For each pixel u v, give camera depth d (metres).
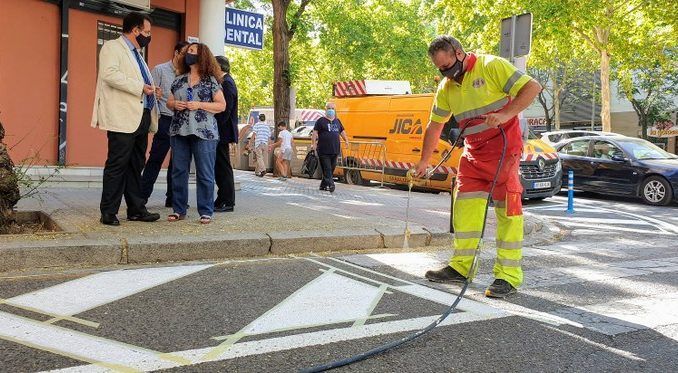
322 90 41.84
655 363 3.39
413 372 3.11
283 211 8.18
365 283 4.93
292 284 4.75
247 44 13.02
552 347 3.60
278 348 3.34
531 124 48.28
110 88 5.83
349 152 17.06
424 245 6.98
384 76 36.41
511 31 9.72
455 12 23.48
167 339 3.39
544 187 13.70
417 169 5.38
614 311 4.45
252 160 22.11
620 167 14.69
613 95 43.12
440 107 5.12
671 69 33.03
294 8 21.03
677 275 5.85
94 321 3.63
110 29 10.70
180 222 6.56
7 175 5.57
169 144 7.33
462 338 3.68
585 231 9.57
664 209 13.19
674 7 22.95
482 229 4.51
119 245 5.15
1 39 9.44
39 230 6.16
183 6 11.41
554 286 5.20
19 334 3.34
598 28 25.67
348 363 3.16
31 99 9.80
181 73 6.50
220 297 4.28
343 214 8.25
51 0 9.91
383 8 30.89
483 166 4.88
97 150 10.66
